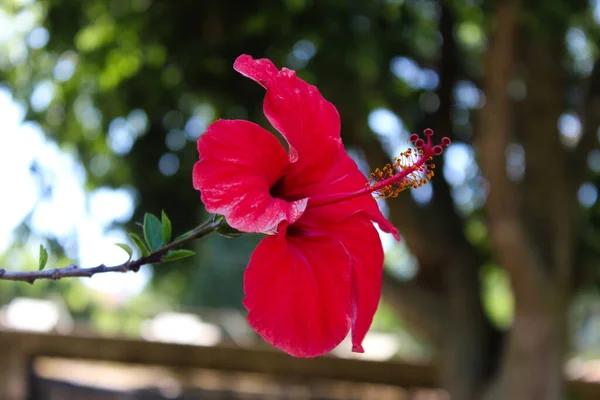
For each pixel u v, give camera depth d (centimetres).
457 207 605
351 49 408
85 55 494
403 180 149
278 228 136
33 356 539
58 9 473
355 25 407
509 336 478
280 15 411
